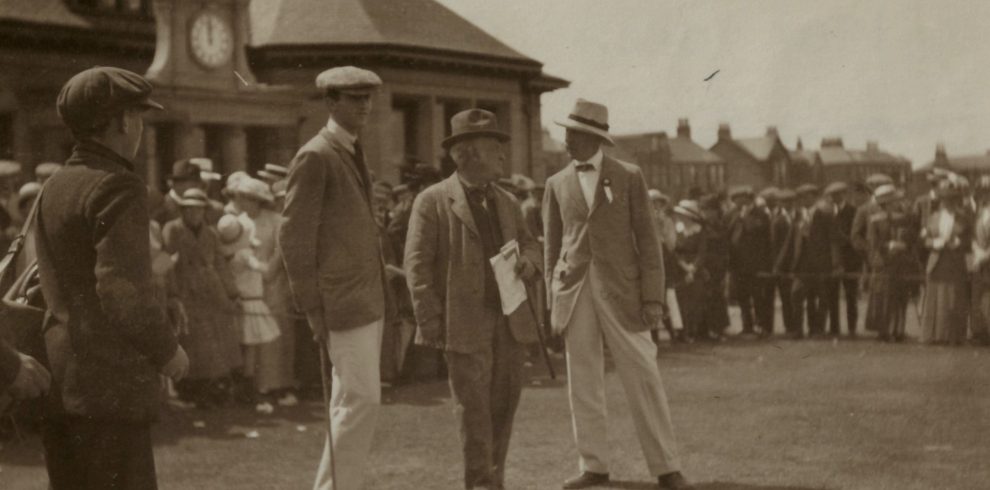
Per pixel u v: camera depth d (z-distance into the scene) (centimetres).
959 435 827
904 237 1573
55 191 370
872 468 711
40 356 366
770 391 1068
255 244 1016
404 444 825
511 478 702
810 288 1653
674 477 653
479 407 604
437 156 1992
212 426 906
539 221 1391
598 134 657
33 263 392
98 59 1639
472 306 607
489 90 2094
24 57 1553
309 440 846
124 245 360
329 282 533
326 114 1847
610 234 655
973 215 1516
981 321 1498
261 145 1733
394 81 1916
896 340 1573
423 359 1283
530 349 1400
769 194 1777
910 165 2542
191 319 967
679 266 1588
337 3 1944
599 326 664
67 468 375
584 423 673
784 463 728
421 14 2022
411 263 614
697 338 1620
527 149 2180
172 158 1585
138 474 372
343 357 534
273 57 1873
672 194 2673
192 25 1622
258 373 1020
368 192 558
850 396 1031
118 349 366
